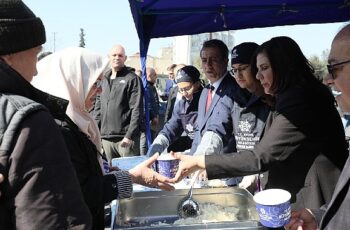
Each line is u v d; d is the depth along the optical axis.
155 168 1.99
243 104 2.49
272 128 1.76
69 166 1.10
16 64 1.14
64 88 1.63
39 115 1.06
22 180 1.02
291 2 3.79
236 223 1.46
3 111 1.04
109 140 5.23
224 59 2.73
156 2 3.26
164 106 9.26
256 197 1.48
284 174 1.81
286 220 1.44
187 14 3.77
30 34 1.13
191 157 1.84
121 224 1.59
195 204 1.84
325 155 1.75
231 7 3.69
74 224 1.07
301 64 1.84
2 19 1.08
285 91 1.81
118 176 1.60
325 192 1.76
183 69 3.34
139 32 3.61
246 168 1.75
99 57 1.76
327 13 4.13
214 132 2.55
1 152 1.01
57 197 1.05
